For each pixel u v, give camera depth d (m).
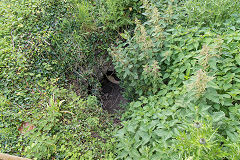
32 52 3.64
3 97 3.08
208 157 1.68
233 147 1.73
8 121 2.87
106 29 4.27
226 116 2.44
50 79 3.54
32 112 2.95
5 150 2.59
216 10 3.32
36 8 4.27
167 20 3.45
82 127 3.03
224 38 2.84
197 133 1.68
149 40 3.04
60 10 4.30
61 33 4.04
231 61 2.65
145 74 3.28
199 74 2.12
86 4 4.50
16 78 3.32
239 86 2.49
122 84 4.12
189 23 3.46
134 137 2.62
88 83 4.14
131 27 4.35
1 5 4.45
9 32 3.92
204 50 2.40
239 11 3.29
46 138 2.59
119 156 2.52
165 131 2.37
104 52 4.39
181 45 3.09
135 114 2.89
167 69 3.19
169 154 2.12
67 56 3.91
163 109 2.71
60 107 3.17
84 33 4.07
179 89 2.78
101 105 3.97
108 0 3.97
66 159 2.59
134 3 4.17
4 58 3.53
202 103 2.39
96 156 2.69
